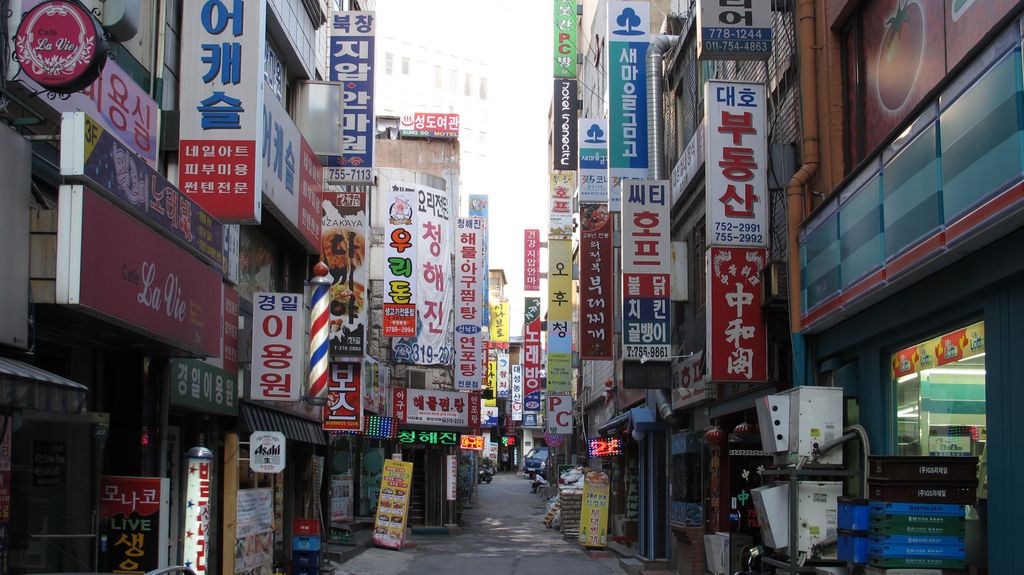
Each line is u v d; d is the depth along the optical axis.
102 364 9.77
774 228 11.73
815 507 8.37
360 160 17.36
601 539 23.53
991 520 6.65
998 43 5.79
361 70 17.31
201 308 9.45
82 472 8.22
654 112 17.70
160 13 10.79
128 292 7.58
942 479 7.23
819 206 9.70
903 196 7.39
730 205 11.58
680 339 18.89
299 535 15.09
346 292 18.11
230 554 12.45
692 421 17.89
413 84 72.50
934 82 7.88
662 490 19.55
